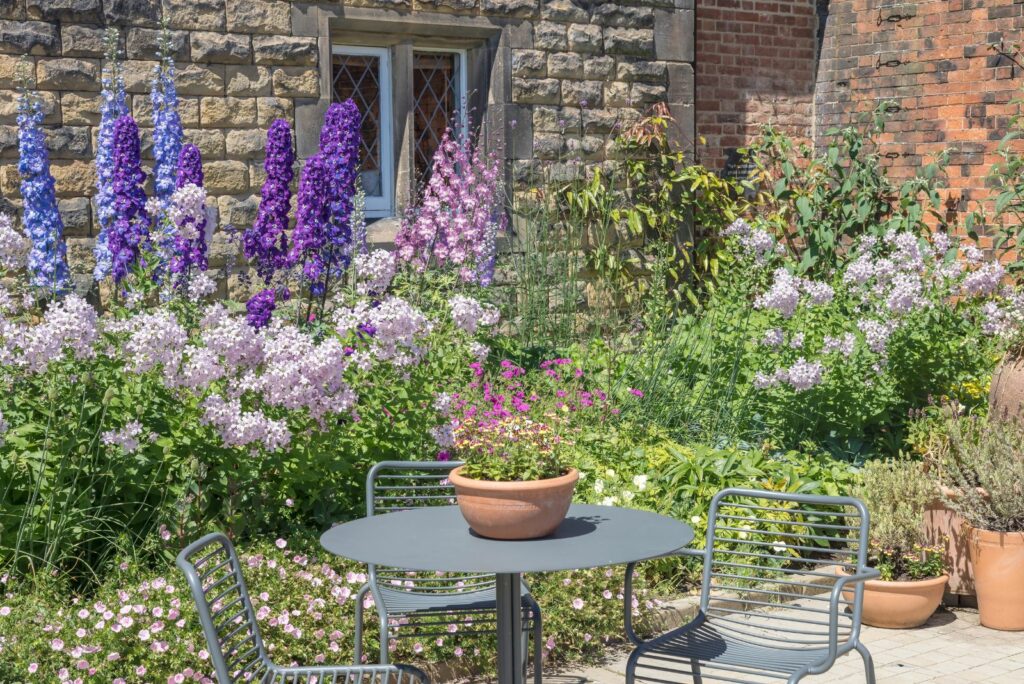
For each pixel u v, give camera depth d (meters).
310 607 4.33
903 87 10.05
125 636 3.98
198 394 4.81
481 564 2.90
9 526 4.50
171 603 4.14
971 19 9.55
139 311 5.32
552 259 8.98
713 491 5.70
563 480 3.12
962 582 5.32
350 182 7.05
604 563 2.90
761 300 6.73
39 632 3.97
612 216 9.38
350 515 5.05
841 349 6.66
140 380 4.77
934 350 7.00
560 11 9.32
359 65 9.03
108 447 4.66
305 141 8.34
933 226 9.87
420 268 7.85
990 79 9.45
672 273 9.85
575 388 6.87
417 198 9.15
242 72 8.08
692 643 3.55
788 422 6.68
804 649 3.48
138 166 6.81
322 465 4.90
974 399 6.92
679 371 7.18
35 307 6.20
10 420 4.61
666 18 9.81
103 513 4.68
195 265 6.82
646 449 6.11
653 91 9.78
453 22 8.86
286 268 6.98
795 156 10.59
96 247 7.29
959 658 4.73
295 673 3.19
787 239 10.27
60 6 7.46
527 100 9.22
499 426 3.26
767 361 6.87
